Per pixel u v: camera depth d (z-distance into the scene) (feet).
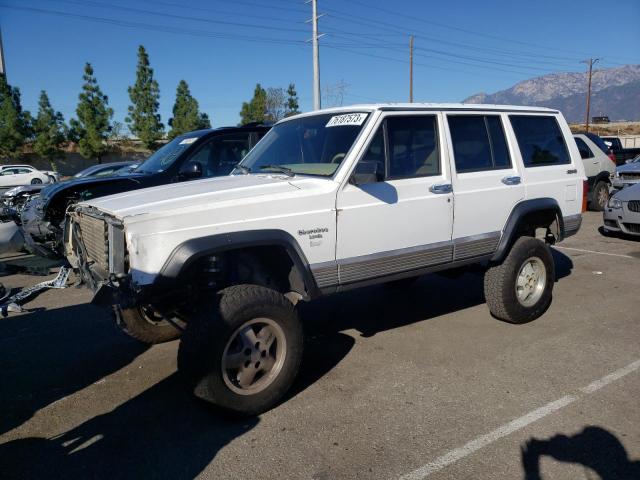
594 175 45.16
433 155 14.96
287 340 11.96
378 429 11.21
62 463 10.29
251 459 10.25
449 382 13.38
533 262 17.48
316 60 90.43
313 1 89.04
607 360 14.58
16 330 18.22
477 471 9.73
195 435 11.18
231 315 11.07
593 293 21.18
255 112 139.54
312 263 12.69
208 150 24.04
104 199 13.52
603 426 11.18
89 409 12.48
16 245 28.19
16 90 131.03
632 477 9.49
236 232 11.58
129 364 15.11
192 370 10.93
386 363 14.65
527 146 17.58
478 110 16.29
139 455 10.48
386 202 13.66
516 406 12.08
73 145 147.95
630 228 31.63
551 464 9.89
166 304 12.92
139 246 10.76
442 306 19.80
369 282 13.78
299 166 14.35
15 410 12.54
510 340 16.20
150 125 128.67
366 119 13.85
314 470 9.86
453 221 15.19
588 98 197.16
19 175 94.22
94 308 20.56
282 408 12.22
